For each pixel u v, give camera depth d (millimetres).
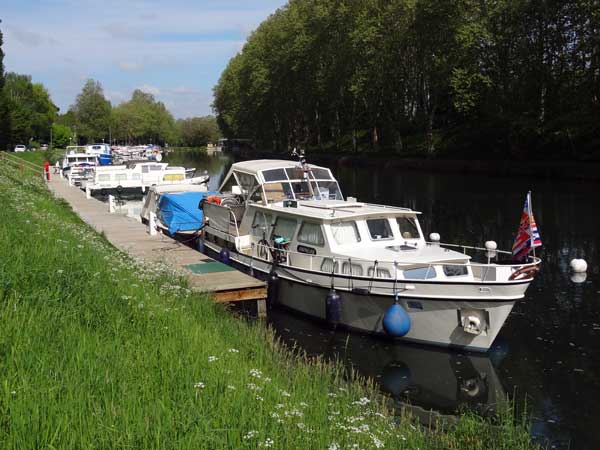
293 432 5582
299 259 13914
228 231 17312
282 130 90000
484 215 27688
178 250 17766
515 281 11125
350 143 76375
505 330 12938
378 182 45969
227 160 93875
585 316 13664
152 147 103125
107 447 4777
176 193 23047
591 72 44750
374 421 7195
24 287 8125
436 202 32938
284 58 73125
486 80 49719
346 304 12781
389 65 57469
